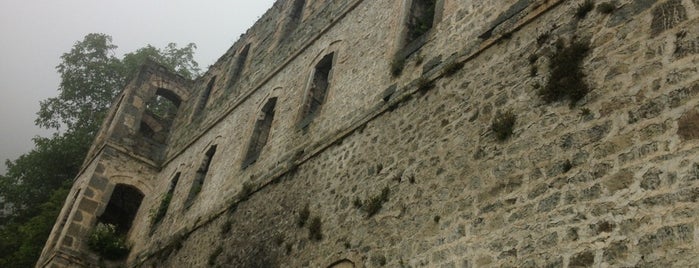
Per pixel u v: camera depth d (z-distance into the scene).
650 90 5.69
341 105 11.50
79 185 21.14
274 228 10.70
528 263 5.80
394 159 8.71
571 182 5.87
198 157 18.38
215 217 13.55
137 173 21.06
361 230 8.42
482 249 6.37
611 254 5.15
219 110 19.38
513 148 6.77
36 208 27.44
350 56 12.62
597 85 6.23
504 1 8.71
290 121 13.44
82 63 32.84
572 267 5.39
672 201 4.96
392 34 11.45
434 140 8.13
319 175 10.48
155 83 24.55
